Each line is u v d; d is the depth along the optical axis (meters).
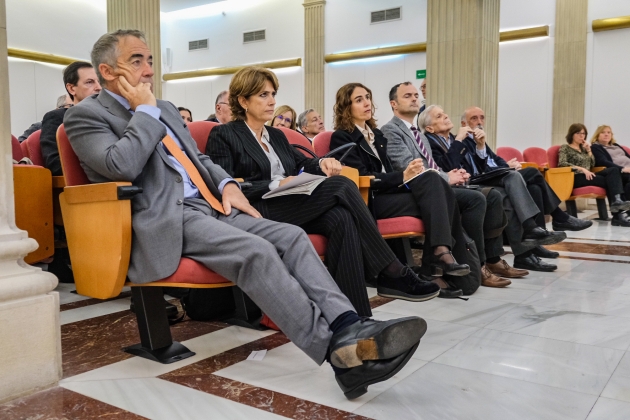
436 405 1.45
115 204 1.62
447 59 6.51
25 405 1.44
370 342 1.36
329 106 11.23
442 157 3.41
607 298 2.69
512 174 3.31
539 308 2.50
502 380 1.63
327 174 2.18
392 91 3.25
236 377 1.65
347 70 10.96
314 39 11.17
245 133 2.29
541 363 1.78
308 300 1.51
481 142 3.65
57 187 2.57
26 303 1.50
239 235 1.57
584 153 6.29
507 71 9.49
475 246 2.82
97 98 1.82
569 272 3.38
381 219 2.64
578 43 8.80
